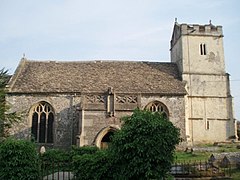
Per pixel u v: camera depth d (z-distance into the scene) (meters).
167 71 45.09
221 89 44.19
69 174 20.23
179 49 46.34
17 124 38.16
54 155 26.00
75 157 19.20
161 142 17.30
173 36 50.09
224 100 43.84
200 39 45.97
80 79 41.62
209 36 46.19
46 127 38.75
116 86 40.41
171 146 17.91
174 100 39.56
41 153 27.73
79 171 18.31
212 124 42.97
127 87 40.31
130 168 17.05
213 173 21.73
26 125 38.22
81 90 39.28
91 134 33.69
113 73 43.28
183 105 39.50
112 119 34.31
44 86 39.84
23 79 41.00
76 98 39.03
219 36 46.25
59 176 20.77
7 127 31.73
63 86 40.00
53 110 38.81
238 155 26.06
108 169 17.80
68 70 43.53
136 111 18.81
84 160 18.38
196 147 37.38
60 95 39.16
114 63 45.69
